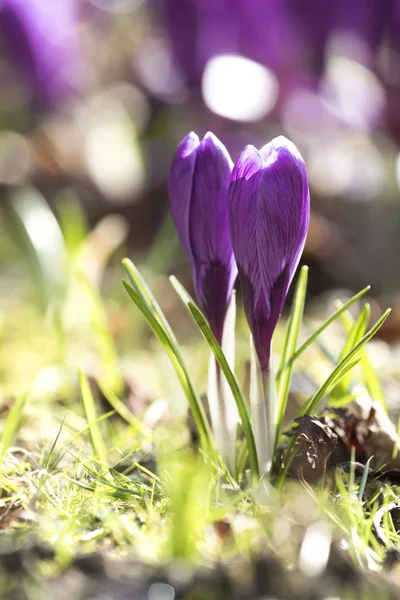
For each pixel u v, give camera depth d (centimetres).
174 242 66
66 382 45
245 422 32
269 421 32
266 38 84
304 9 82
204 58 85
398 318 61
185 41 85
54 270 56
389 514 31
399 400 42
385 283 79
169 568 28
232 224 32
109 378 43
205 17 85
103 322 46
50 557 28
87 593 27
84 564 28
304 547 29
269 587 27
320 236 78
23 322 58
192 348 53
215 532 30
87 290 48
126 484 33
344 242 80
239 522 30
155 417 40
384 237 80
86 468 33
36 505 32
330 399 37
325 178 84
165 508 31
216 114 85
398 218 81
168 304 68
